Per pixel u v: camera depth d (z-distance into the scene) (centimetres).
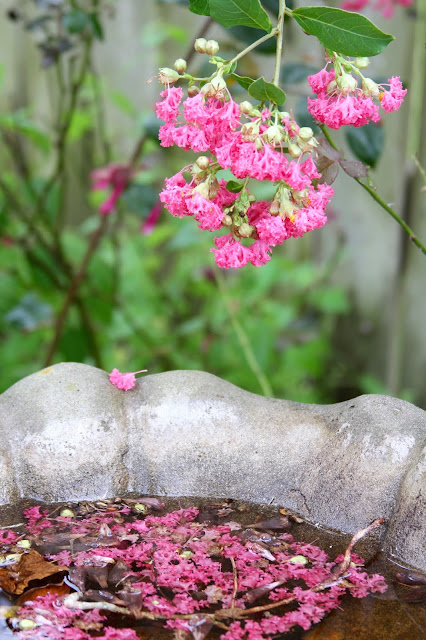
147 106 262
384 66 203
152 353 230
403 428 125
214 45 113
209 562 123
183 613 118
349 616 117
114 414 130
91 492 129
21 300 195
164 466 130
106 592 119
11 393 131
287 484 129
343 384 245
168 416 130
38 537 125
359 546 123
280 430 130
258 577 121
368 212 226
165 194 115
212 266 201
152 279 264
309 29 115
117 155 260
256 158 111
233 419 130
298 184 112
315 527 126
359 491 125
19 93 267
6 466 128
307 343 241
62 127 190
